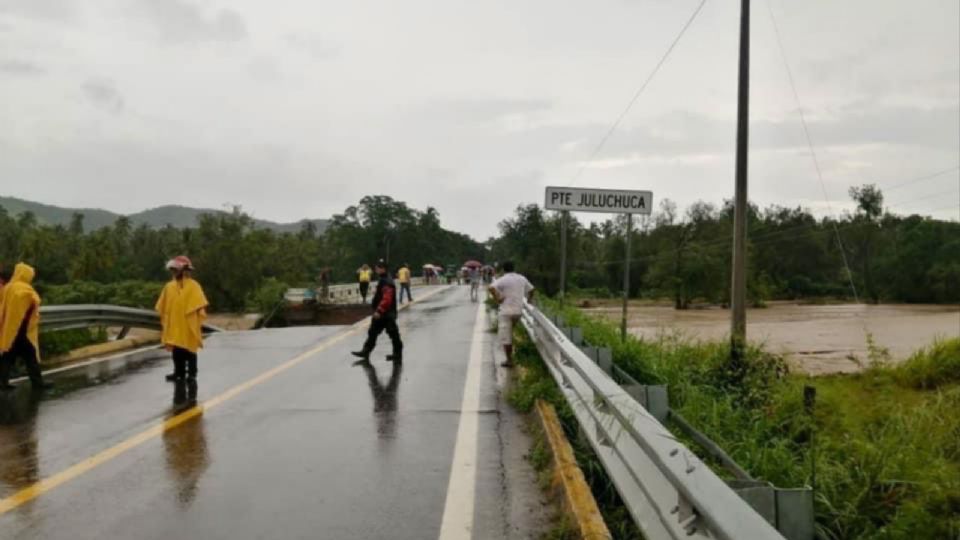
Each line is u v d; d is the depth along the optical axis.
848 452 6.36
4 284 9.20
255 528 4.43
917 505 4.98
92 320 13.05
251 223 35.69
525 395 8.16
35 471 5.64
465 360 11.95
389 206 128.88
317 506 4.84
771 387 9.80
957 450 7.19
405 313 23.17
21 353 9.20
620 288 99.69
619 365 9.38
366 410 7.96
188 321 9.84
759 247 108.88
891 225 106.94
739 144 11.76
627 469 4.12
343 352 13.07
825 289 109.00
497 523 4.53
